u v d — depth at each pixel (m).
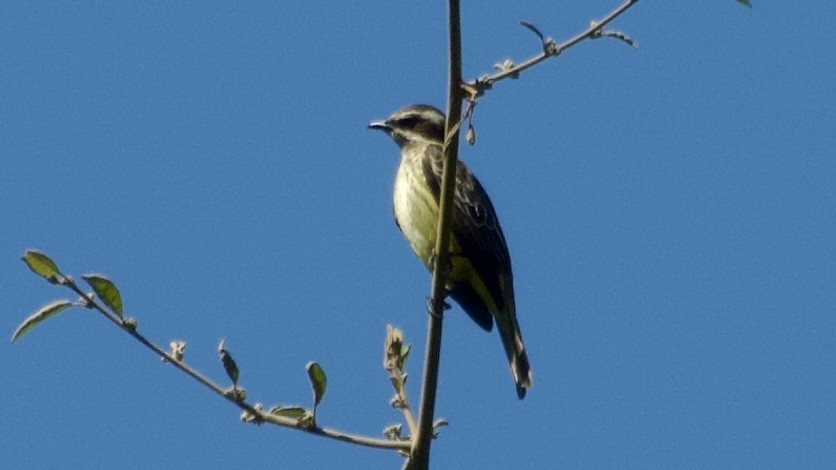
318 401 8.54
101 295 8.05
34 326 8.02
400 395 9.34
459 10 9.30
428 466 9.08
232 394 8.31
